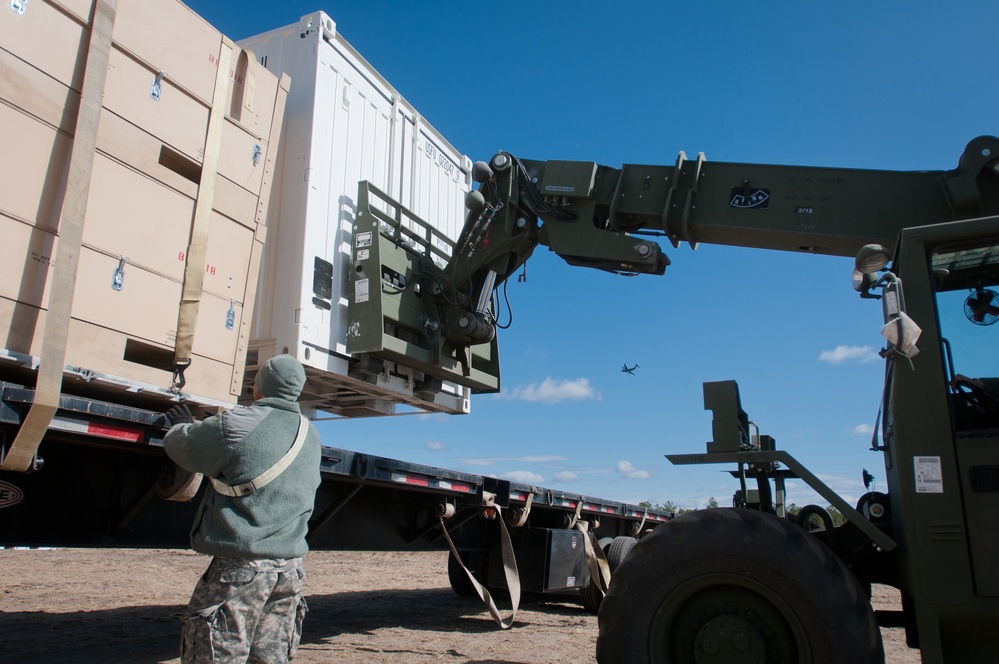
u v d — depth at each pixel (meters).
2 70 2.92
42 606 7.17
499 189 5.86
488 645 5.66
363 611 7.37
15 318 2.92
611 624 3.47
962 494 3.16
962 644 3.14
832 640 3.14
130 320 3.36
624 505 9.32
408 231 6.05
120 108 3.38
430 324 5.91
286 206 5.36
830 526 3.84
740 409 4.34
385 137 6.39
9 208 2.92
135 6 3.48
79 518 3.53
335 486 5.02
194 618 2.55
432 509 6.16
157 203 3.54
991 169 4.20
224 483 2.69
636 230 5.67
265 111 4.35
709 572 3.37
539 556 6.88
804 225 4.87
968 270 3.49
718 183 5.16
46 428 2.88
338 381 5.68
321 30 5.57
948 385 3.31
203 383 3.76
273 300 5.25
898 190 4.69
